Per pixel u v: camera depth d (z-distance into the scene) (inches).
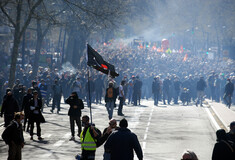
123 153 858.1
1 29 4690.0
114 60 4114.2
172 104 3221.0
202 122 2073.1
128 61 4190.5
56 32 6830.7
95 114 2303.2
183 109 2738.7
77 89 2824.8
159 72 4372.5
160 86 3398.1
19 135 1074.7
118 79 3319.4
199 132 1755.7
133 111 2544.3
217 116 2276.1
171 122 2053.4
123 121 880.9
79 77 2842.0
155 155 1295.5
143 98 3671.3
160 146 1440.7
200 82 2997.0
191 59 5885.8
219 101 3538.4
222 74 3823.8
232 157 837.8
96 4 3373.5
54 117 2133.4
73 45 4761.3
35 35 5826.8
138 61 4463.6
